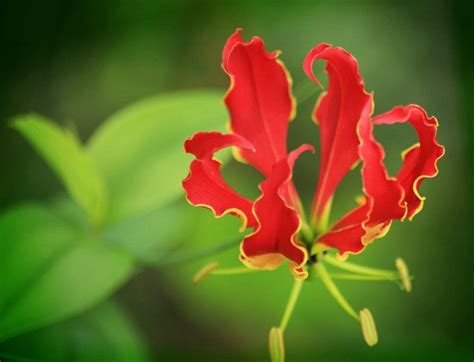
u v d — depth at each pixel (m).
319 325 0.64
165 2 0.70
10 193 0.66
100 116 0.70
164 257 0.54
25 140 0.67
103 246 0.55
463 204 0.70
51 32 0.69
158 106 0.56
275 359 0.52
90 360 0.59
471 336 0.67
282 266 0.63
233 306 0.63
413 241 0.68
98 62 0.70
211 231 0.63
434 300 0.68
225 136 0.49
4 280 0.53
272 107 0.52
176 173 0.55
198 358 0.65
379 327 0.65
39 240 0.54
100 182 0.54
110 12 0.70
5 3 0.68
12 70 0.69
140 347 0.60
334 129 0.52
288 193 0.51
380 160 0.49
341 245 0.51
